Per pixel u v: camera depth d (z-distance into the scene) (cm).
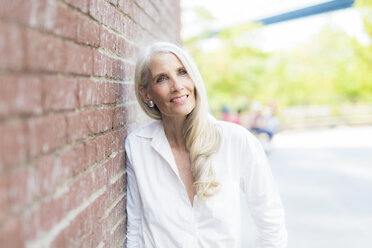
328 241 334
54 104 79
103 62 117
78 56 94
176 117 140
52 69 78
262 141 962
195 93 139
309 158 831
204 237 133
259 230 148
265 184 141
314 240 338
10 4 60
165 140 142
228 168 137
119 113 139
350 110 1631
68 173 87
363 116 1609
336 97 1877
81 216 95
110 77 126
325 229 366
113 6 130
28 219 66
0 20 57
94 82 108
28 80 67
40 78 72
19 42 63
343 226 373
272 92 1972
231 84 1667
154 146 141
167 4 297
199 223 135
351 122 1611
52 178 77
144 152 144
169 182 139
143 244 144
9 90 60
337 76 1975
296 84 2012
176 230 134
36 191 70
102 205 115
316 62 2062
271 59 1969
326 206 448
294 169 702
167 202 137
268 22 1206
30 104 67
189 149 140
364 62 1502
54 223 78
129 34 158
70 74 89
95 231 107
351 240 335
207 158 135
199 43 1329
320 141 1164
